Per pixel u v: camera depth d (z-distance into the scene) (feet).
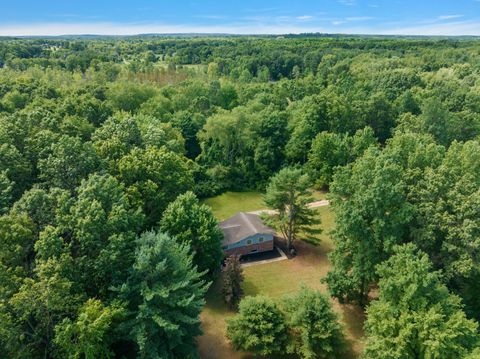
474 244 78.59
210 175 186.19
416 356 68.64
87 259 73.87
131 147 132.16
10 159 99.09
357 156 173.06
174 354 74.95
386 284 73.05
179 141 183.52
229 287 98.94
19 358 60.64
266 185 184.85
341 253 97.45
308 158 185.47
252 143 194.90
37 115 128.26
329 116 200.23
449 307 69.51
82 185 87.45
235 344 80.74
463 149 116.06
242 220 133.28
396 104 216.95
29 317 67.00
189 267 78.89
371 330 75.20
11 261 69.62
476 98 215.51
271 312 79.77
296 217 124.98
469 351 64.69
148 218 114.62
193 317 74.54
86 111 178.40
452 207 85.92
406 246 77.25
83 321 59.93
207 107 251.39
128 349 77.41
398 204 87.20
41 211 79.66
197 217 105.60
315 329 76.23
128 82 245.45
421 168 100.68
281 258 125.59
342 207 95.76
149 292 66.59
